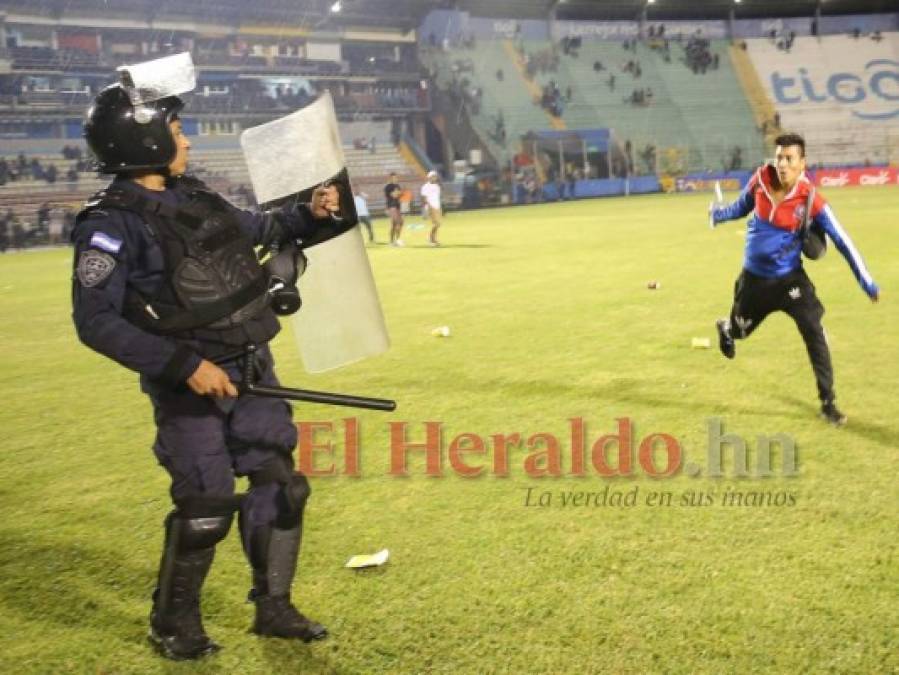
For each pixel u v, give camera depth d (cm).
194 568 277
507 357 731
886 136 4994
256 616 296
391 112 4409
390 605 312
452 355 751
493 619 299
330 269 330
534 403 581
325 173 308
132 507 427
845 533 357
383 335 340
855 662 264
